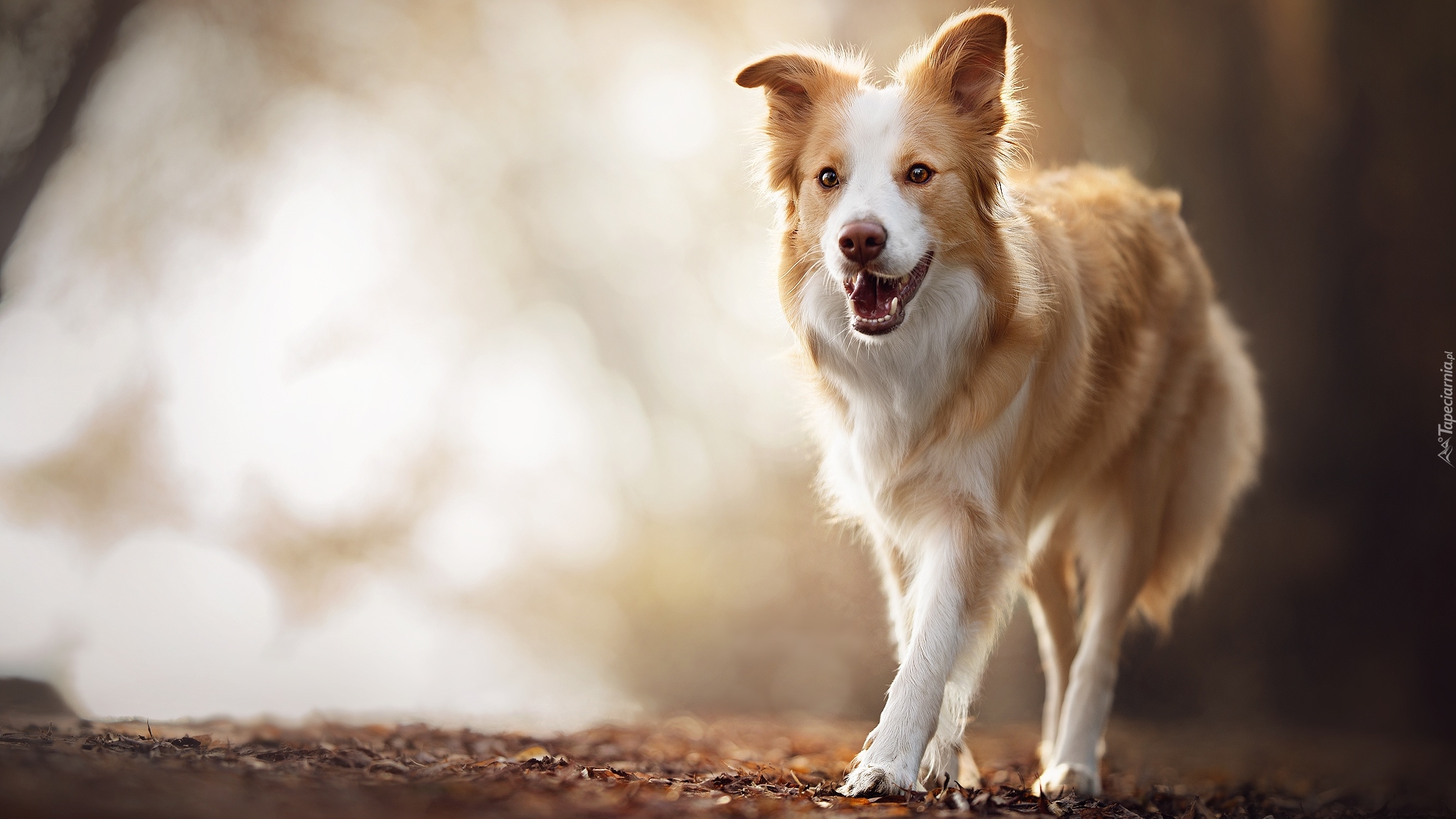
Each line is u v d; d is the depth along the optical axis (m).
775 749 5.89
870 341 4.17
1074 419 4.52
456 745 4.76
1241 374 5.71
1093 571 5.09
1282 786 5.62
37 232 12.48
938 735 4.01
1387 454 10.55
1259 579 10.68
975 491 4.07
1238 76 11.12
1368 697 10.12
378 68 15.55
